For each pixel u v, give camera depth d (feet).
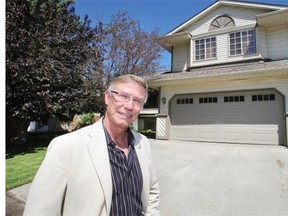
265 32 34.17
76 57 32.50
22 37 22.02
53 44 28.04
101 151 4.16
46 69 24.71
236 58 34.91
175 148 26.43
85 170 3.85
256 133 28.76
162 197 12.17
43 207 3.58
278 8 32.01
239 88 29.86
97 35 38.27
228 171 16.74
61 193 3.76
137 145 5.08
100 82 36.52
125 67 41.42
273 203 11.11
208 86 32.19
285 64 26.86
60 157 3.81
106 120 5.00
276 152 22.85
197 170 17.25
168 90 35.45
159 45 43.32
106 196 3.84
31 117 29.78
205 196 12.19
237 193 12.48
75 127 55.77
